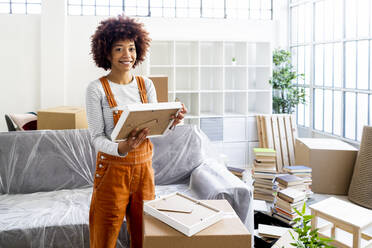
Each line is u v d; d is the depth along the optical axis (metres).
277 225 2.71
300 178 3.26
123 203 1.66
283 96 5.54
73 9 5.27
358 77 4.31
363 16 4.18
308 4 5.29
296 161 4.21
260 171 3.59
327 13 4.88
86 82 5.13
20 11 5.13
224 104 5.33
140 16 5.43
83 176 2.77
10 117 3.59
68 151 2.76
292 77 5.24
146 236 1.35
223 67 5.03
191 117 4.92
